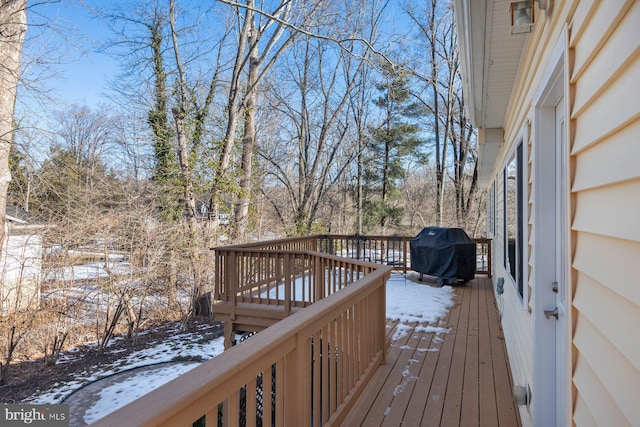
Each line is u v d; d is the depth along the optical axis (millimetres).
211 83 12828
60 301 8570
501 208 5520
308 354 1987
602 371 1099
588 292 1260
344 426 2564
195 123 12336
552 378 2123
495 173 7383
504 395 3072
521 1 2211
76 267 8961
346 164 19797
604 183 1101
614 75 1021
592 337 1210
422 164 22125
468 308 6148
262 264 6812
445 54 19766
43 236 8820
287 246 8016
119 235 9484
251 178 13461
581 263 1328
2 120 8086
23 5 7949
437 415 2750
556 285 2127
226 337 5965
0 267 8117
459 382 3311
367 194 22172
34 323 8016
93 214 9617
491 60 3174
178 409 997
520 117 3150
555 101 2125
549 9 1858
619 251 1006
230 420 1302
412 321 5406
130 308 9172
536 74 2299
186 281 10391
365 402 2924
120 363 7586
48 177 9812
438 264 7941
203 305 10555
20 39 8148
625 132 968
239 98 13258
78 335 8680
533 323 2205
